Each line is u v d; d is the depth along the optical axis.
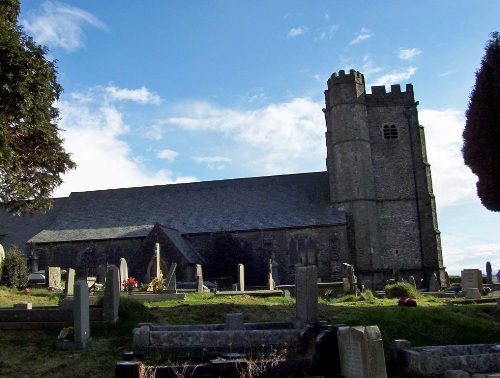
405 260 47.97
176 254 45.84
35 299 23.09
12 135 19.64
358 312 17.14
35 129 20.06
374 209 48.66
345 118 49.75
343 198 48.72
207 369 10.91
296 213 50.25
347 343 10.82
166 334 12.86
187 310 17.91
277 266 43.25
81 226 54.28
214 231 50.09
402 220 48.78
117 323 15.34
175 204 55.34
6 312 15.72
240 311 17.88
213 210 53.28
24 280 31.91
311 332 12.29
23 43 19.73
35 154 20.97
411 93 51.38
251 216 51.22
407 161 49.97
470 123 23.05
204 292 28.31
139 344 12.82
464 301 22.53
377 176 49.78
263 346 12.49
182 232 50.81
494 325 14.65
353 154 48.97
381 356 9.83
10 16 20.47
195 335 12.80
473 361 10.46
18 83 18.39
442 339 13.37
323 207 50.06
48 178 22.02
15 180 20.17
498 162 22.09
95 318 15.58
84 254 51.19
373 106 51.19
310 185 53.66
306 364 11.26
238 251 47.19
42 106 20.06
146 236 48.97
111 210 56.28
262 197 53.62
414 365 10.91
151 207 55.56
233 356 11.76
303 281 14.80
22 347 14.05
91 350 13.69
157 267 37.84
